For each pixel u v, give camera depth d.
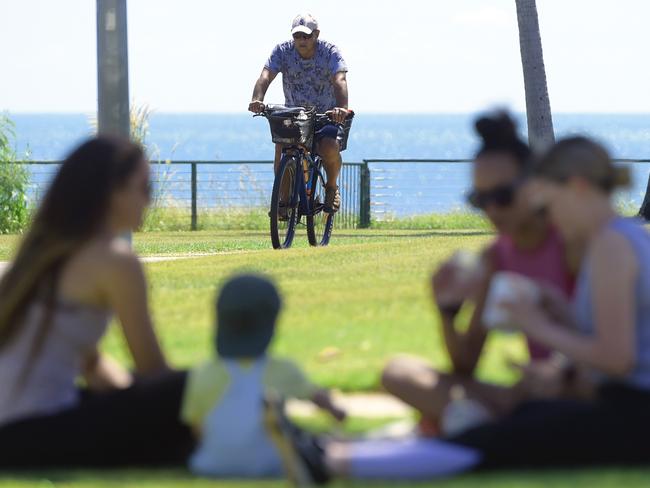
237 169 63.19
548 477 11.68
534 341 13.37
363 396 16.02
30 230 12.84
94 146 12.88
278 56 35.72
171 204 62.34
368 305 21.17
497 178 12.97
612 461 11.99
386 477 11.87
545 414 12.09
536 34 50.31
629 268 11.55
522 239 13.20
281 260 29.25
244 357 12.15
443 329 13.52
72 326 12.75
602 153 11.95
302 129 34.34
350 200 62.81
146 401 12.76
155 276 26.31
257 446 12.09
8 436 12.73
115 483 12.05
